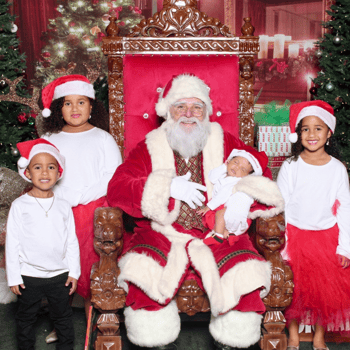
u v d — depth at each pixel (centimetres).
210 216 242
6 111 413
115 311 221
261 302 218
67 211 245
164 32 314
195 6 316
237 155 248
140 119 314
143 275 216
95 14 763
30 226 232
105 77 412
